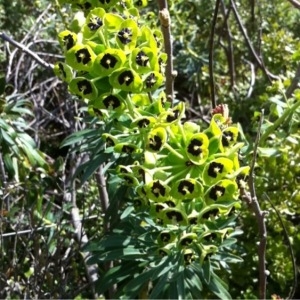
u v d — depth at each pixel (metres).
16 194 0.74
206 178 0.36
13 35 0.90
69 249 0.67
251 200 0.43
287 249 0.67
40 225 0.62
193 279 0.44
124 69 0.38
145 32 0.39
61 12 0.62
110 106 0.39
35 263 0.62
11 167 0.65
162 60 0.41
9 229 0.70
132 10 0.45
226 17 0.77
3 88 0.66
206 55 0.90
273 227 0.66
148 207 0.43
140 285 0.44
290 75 0.70
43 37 0.92
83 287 0.66
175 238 0.42
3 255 0.62
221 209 0.38
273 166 0.62
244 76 0.93
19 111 0.67
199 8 0.89
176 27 0.87
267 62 0.83
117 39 0.38
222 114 0.41
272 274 0.68
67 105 0.83
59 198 0.78
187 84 0.96
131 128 0.40
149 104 0.40
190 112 0.93
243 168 0.38
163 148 0.38
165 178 0.37
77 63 0.38
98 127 0.51
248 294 0.67
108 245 0.45
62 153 0.96
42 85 0.93
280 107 0.52
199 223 0.39
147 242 0.45
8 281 0.64
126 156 0.44
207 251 0.41
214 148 0.37
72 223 0.69
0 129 0.64
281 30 0.84
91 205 0.72
